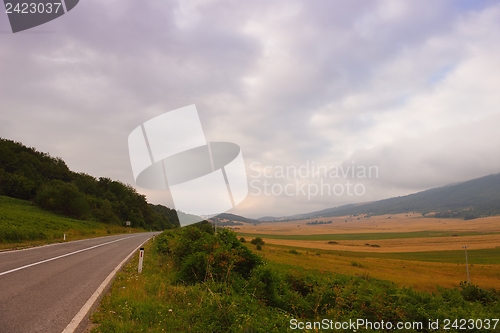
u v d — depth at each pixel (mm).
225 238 14000
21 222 37531
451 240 130625
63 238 31453
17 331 5285
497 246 110875
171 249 16344
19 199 66688
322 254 78125
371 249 103188
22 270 11258
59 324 5730
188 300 7863
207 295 8125
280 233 140625
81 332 5484
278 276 11852
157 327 5801
